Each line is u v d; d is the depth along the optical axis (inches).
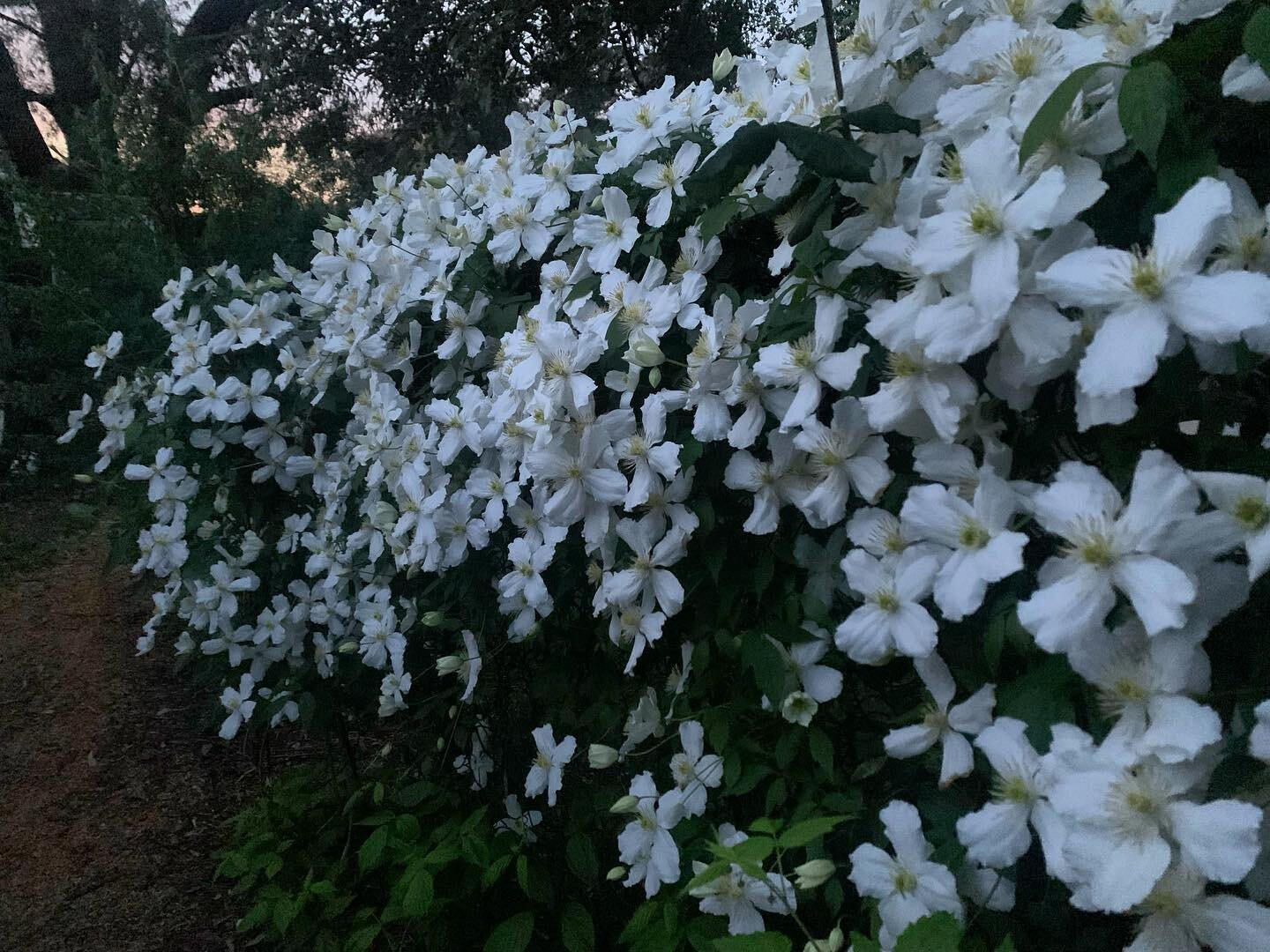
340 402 113.5
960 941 40.1
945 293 42.4
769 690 55.6
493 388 77.3
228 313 119.3
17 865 114.3
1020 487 42.6
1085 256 36.0
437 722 103.4
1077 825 35.9
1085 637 36.3
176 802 126.0
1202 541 34.9
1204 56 37.6
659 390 65.5
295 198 282.8
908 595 44.6
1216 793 34.9
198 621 117.8
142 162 250.2
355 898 90.1
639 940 60.9
